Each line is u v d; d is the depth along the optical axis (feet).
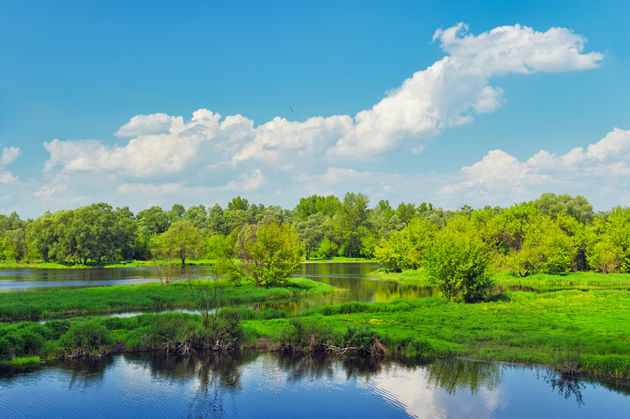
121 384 78.79
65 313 140.97
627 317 131.03
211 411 66.64
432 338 107.45
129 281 254.47
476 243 178.70
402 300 165.37
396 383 80.23
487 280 175.83
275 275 221.87
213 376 83.97
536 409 67.67
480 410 67.56
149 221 615.57
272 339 103.96
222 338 101.71
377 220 585.63
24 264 428.56
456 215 389.39
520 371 85.81
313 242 561.43
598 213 491.72
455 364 90.79
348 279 284.82
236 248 236.02
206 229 594.24
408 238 330.13
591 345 93.97
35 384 78.13
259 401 72.13
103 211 446.19
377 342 97.96
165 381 80.94
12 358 90.89
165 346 100.42
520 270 285.84
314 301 181.78
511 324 120.88
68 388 76.38
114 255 424.46
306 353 99.96
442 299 168.96
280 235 227.40
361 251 559.79
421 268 319.88
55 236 426.51
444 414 65.98
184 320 108.88
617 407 68.23
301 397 73.61
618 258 296.30
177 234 425.69
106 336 98.32
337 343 101.86
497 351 95.86
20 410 66.95
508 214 387.34
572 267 315.58
